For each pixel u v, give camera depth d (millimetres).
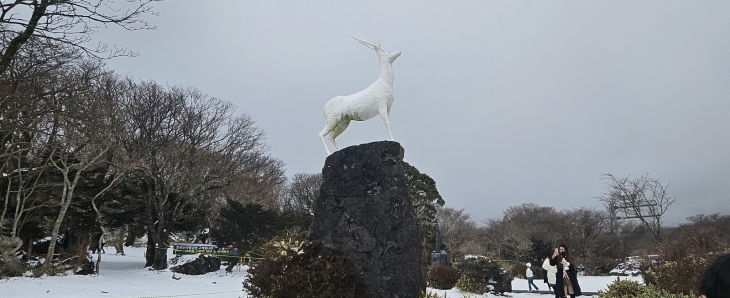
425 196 22250
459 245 46156
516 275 28797
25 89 11305
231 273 21094
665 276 11117
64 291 12266
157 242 21453
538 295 15281
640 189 28922
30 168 15898
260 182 33625
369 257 7738
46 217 19250
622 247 37062
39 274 15281
